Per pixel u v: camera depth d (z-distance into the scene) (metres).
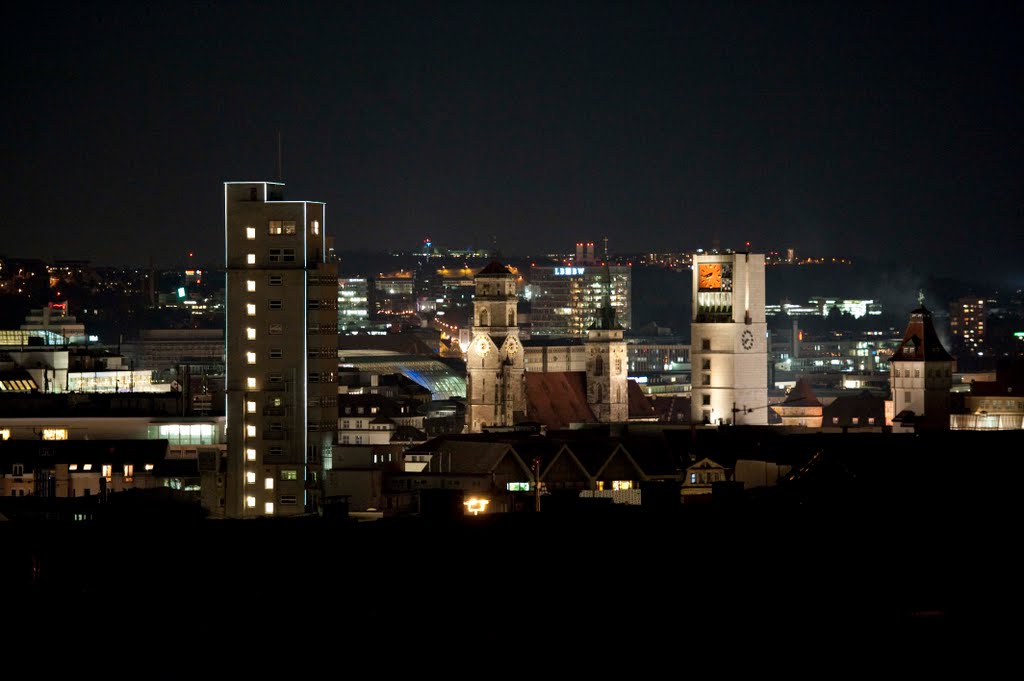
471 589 121.38
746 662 113.06
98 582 122.06
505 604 119.25
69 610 117.62
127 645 113.50
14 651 112.69
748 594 121.62
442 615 117.50
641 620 117.50
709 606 119.69
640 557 127.94
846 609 119.50
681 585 122.81
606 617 117.62
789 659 113.44
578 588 121.81
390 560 126.25
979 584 124.31
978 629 116.94
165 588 120.88
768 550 130.38
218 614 117.25
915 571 126.81
